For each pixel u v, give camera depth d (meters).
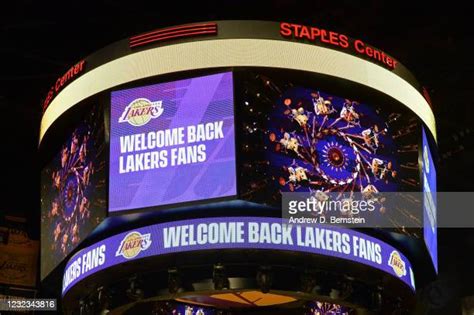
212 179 14.04
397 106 15.92
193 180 14.16
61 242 16.41
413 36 20.73
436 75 21.83
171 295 14.77
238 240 13.97
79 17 20.58
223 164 14.05
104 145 14.90
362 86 15.26
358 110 15.61
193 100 14.59
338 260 14.50
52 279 17.56
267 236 14.04
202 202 13.98
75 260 15.86
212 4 20.59
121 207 14.45
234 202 13.90
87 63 15.84
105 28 21.12
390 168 15.64
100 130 15.17
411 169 15.85
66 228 16.22
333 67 15.01
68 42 21.30
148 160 14.56
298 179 14.44
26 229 23.06
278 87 14.75
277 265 14.29
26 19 20.36
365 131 15.56
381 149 15.65
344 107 15.44
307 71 14.74
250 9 20.50
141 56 15.04
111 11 20.66
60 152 17.34
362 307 15.55
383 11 20.16
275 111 14.60
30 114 22.77
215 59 14.58
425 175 16.31
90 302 16.14
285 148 14.49
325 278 14.95
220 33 14.76
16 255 22.52
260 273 14.18
